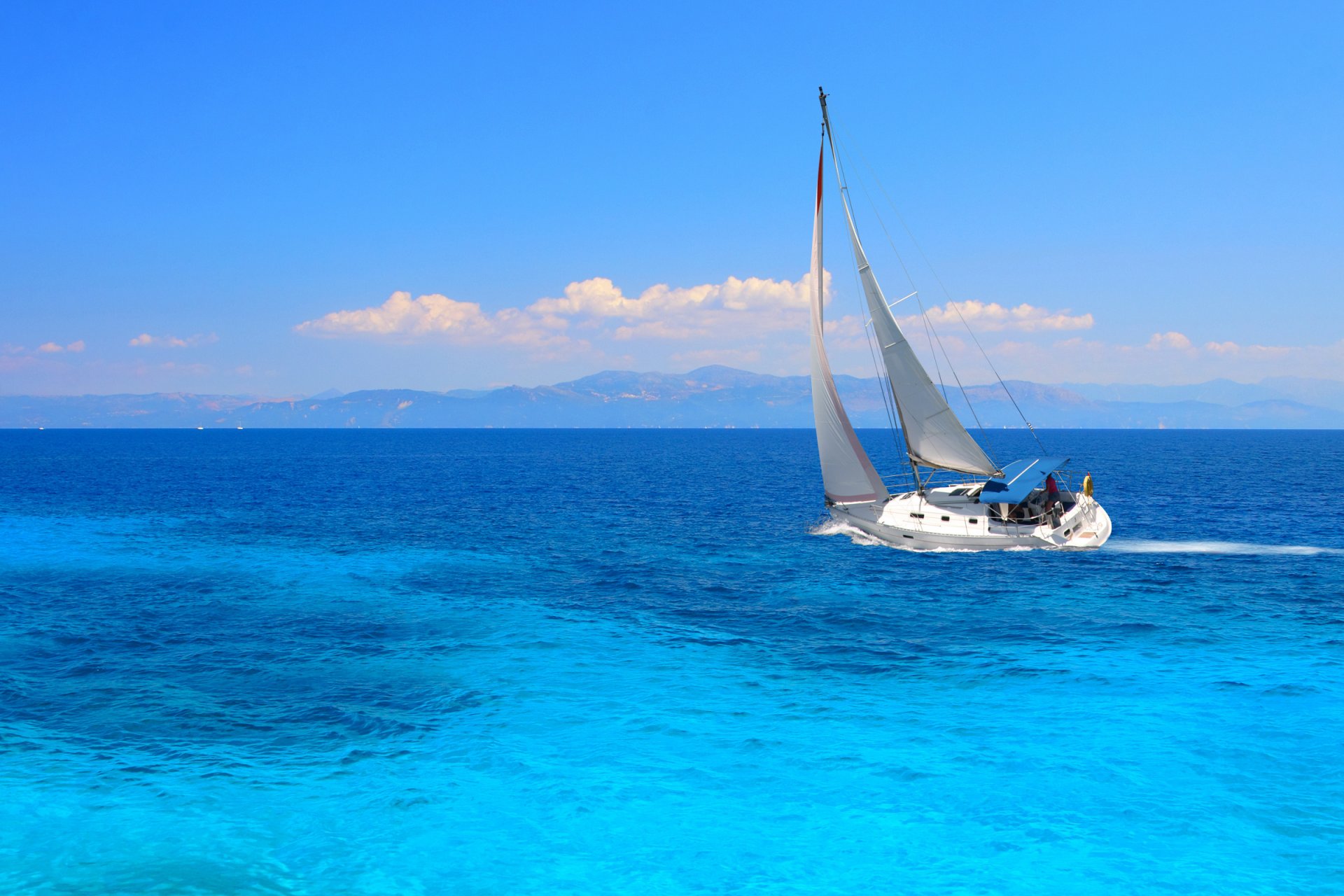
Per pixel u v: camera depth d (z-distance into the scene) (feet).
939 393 124.88
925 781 50.98
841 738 57.72
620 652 79.30
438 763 54.24
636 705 64.90
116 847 43.70
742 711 63.36
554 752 55.88
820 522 175.42
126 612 96.53
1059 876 40.86
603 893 40.14
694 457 512.63
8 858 42.42
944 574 114.42
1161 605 95.50
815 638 83.76
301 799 49.19
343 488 271.49
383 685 70.13
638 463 434.71
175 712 63.57
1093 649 78.33
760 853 43.47
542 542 147.54
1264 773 51.26
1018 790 49.67
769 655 78.02
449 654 78.74
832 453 139.64
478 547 142.41
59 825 45.85
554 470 375.86
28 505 213.87
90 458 490.49
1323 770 51.52
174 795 49.52
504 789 50.60
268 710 64.03
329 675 72.84
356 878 41.19
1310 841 43.50
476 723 61.26
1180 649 77.92
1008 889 39.88
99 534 160.15
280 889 40.19
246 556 134.21
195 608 98.12
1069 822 45.75
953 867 41.86
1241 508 193.88
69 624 90.74
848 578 113.09
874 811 47.50
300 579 115.65
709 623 89.92
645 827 45.98
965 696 66.18
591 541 149.07
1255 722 59.36
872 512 138.10
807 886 40.47
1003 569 117.39
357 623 91.04
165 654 79.00
